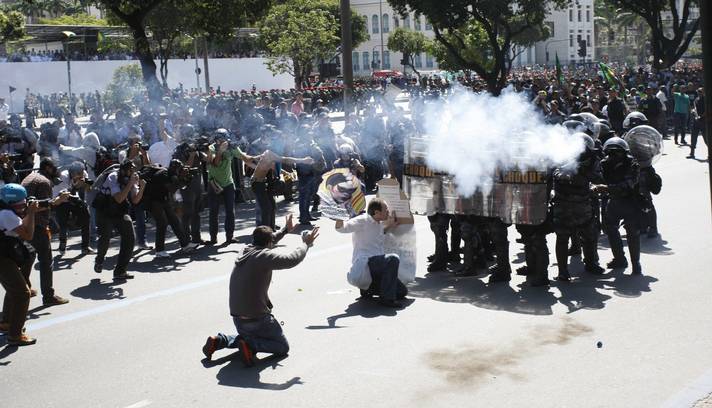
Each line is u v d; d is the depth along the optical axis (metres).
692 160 20.55
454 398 6.12
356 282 8.70
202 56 63.28
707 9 4.70
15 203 7.78
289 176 14.34
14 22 54.31
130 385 6.64
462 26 36.59
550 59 107.62
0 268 7.68
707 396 5.89
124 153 13.84
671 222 12.83
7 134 16.77
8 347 7.75
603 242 11.70
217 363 7.09
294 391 6.36
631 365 6.68
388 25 102.44
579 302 8.57
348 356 7.12
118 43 57.72
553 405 5.92
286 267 6.89
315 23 52.84
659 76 36.41
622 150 9.43
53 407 6.26
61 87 55.53
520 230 9.38
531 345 7.25
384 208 8.72
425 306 8.64
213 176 12.29
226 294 9.48
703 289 8.89
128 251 10.25
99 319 8.59
